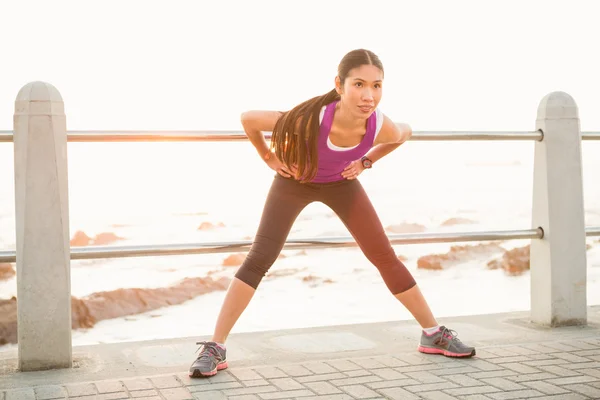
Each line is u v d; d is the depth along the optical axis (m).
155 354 3.87
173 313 7.39
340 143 3.33
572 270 4.50
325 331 4.40
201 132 3.78
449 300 7.83
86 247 3.68
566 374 3.33
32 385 3.29
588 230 4.56
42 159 3.54
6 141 3.58
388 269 3.76
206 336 4.34
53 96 3.55
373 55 3.21
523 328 4.46
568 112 4.50
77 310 7.33
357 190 3.66
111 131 3.65
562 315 4.49
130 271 10.40
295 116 3.28
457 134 4.23
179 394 3.08
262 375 3.38
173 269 10.52
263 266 3.58
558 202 4.48
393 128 3.42
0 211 25.56
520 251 11.83
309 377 3.33
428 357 3.69
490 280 9.57
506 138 4.40
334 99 3.30
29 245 3.54
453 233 4.32
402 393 3.06
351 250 12.73
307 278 9.64
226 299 3.56
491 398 2.98
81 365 3.65
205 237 18.86
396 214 24.11
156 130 3.71
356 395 3.04
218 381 3.28
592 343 3.97
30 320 3.55
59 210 3.56
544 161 4.49
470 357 3.66
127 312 7.45
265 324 6.46
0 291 8.59
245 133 3.71
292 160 3.35
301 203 3.59
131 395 3.07
